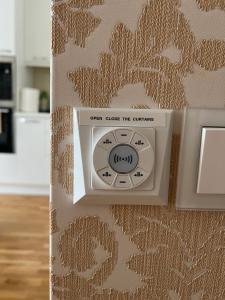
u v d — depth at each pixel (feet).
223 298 1.46
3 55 11.59
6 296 6.86
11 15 11.39
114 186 1.29
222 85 1.29
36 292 7.00
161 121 1.29
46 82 13.79
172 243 1.41
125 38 1.26
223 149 1.30
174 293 1.46
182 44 1.27
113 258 1.43
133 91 1.29
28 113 11.86
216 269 1.44
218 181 1.32
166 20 1.25
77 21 1.25
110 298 1.46
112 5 1.24
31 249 8.66
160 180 1.32
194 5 1.24
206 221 1.40
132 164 1.29
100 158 1.28
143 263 1.43
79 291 1.45
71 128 1.31
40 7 12.25
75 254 1.42
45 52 12.60
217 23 1.25
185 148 1.33
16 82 11.85
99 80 1.28
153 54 1.27
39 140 11.91
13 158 12.06
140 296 1.46
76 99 1.30
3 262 8.03
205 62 1.28
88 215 1.38
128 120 1.29
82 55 1.27
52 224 1.39
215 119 1.31
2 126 11.72
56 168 1.35
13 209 11.14
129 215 1.39
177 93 1.30
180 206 1.37
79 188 1.33
